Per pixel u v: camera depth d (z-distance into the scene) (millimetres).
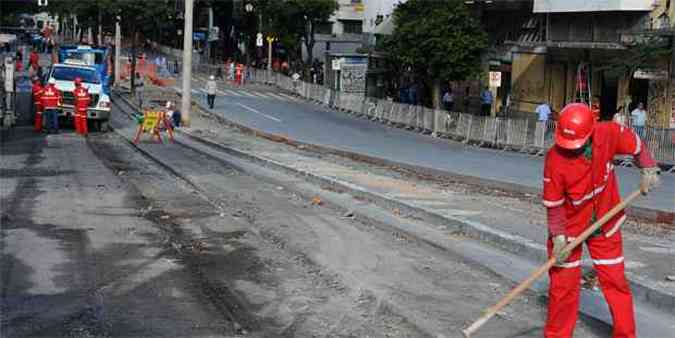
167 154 25375
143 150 26625
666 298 8258
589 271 9195
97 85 33969
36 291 8711
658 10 33938
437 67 42969
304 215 14008
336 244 11539
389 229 12859
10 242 11133
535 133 31812
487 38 43719
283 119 44375
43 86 33469
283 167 21203
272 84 70625
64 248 10852
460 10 42594
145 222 12961
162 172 20422
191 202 15219
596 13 37531
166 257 10492
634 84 34344
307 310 8273
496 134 34375
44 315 7887
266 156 24000
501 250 11312
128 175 19438
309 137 35250
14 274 9406
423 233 12477
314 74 66188
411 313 8219
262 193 16719
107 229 12250
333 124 43156
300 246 11320
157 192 16500
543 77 41688
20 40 103562
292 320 7926
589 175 6648
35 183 17438
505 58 45344
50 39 97250
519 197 16875
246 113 46688
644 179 6656
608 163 6703
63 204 14570
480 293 9031
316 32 79750
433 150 31969
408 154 29656
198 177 19219
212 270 9859
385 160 24594
